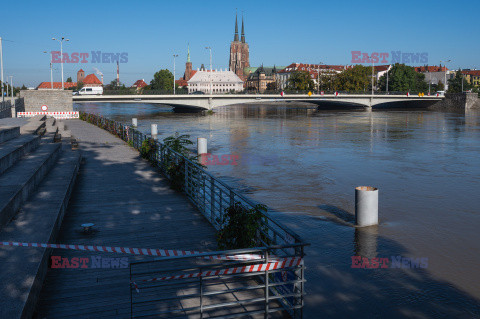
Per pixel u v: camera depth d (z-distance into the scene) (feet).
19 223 27.63
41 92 191.62
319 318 28.55
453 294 32.71
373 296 32.07
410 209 57.16
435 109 389.19
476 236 46.50
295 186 70.03
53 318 19.86
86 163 64.13
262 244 25.45
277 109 400.67
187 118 252.42
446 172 83.05
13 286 19.27
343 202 60.34
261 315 20.72
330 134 156.35
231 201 29.30
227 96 294.87
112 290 22.75
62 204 33.27
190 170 44.32
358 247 42.78
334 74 518.78
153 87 637.30
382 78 511.40
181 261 26.89
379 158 99.76
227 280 24.21
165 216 37.09
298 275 20.62
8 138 49.01
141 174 55.77
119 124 102.42
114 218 36.29
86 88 272.72
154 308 20.98
